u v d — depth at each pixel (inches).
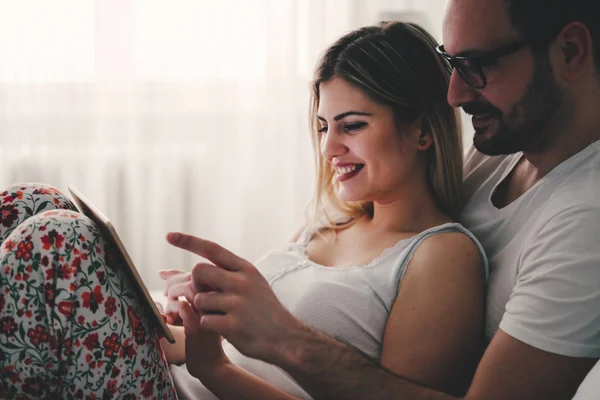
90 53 114.9
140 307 36.4
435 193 48.9
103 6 113.7
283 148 119.2
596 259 36.5
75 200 41.3
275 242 120.3
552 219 39.3
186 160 117.8
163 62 115.8
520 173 46.6
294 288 48.6
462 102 43.6
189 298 42.7
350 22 117.6
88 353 34.2
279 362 38.9
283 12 116.9
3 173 115.2
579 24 39.4
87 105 115.4
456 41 42.3
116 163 116.7
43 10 113.4
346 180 48.0
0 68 113.6
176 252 118.3
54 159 116.0
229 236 119.7
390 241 47.7
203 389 47.9
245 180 119.3
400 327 43.1
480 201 48.3
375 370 39.2
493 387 37.3
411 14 113.9
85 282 34.0
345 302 45.8
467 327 42.3
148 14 115.0
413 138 47.1
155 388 37.0
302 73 118.3
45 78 114.6
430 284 43.0
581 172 40.7
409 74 45.9
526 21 40.0
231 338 38.5
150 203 117.9
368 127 45.9
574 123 41.3
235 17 116.3
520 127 42.0
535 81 40.9
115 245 33.6
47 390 34.8
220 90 117.1
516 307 38.2
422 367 41.8
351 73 45.7
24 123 115.0
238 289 38.8
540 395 36.8
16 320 33.3
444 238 44.6
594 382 32.4
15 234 34.1
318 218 54.1
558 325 36.6
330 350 39.1
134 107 116.4
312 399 45.3
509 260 42.7
